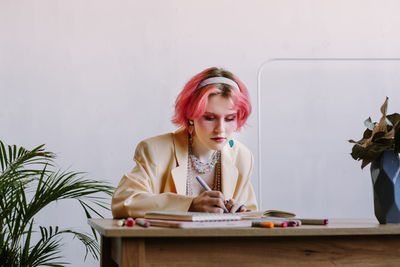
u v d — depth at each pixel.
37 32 3.32
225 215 1.36
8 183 2.19
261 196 3.29
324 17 3.48
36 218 3.20
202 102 1.76
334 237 1.33
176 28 3.40
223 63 3.41
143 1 3.39
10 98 3.27
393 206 1.47
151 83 3.36
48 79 3.30
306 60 3.41
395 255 1.36
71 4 3.35
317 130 3.36
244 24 3.44
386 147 1.50
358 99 3.40
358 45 3.47
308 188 3.31
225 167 1.93
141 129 3.33
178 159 1.89
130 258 1.22
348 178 3.33
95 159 3.29
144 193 1.69
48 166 3.23
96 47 3.34
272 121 3.36
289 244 1.31
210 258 1.27
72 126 3.29
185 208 1.60
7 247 2.26
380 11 3.51
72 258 3.23
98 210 3.27
